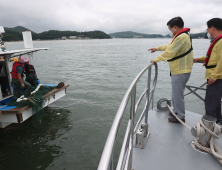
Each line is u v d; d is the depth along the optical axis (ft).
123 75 46.21
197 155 6.16
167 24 8.07
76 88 34.53
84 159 14.88
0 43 20.48
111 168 1.80
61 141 17.38
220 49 6.64
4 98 20.40
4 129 19.71
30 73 22.06
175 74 7.57
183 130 7.78
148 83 6.31
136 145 6.64
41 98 20.22
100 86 35.78
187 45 7.09
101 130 19.25
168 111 9.67
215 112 7.24
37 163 14.52
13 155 15.48
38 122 21.03
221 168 5.56
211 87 7.08
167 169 5.54
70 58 90.38
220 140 7.02
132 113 3.88
